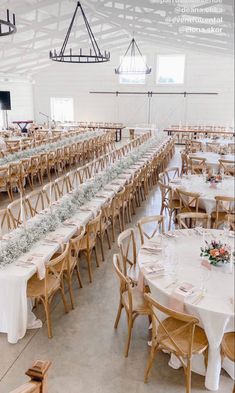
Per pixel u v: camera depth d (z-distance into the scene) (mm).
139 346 3396
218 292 2951
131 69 16109
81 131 14938
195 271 3275
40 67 17656
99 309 3973
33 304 3932
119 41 16391
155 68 17109
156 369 3105
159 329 2959
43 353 3297
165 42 14000
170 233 4035
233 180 6676
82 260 5109
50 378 3018
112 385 2953
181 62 16859
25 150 9820
